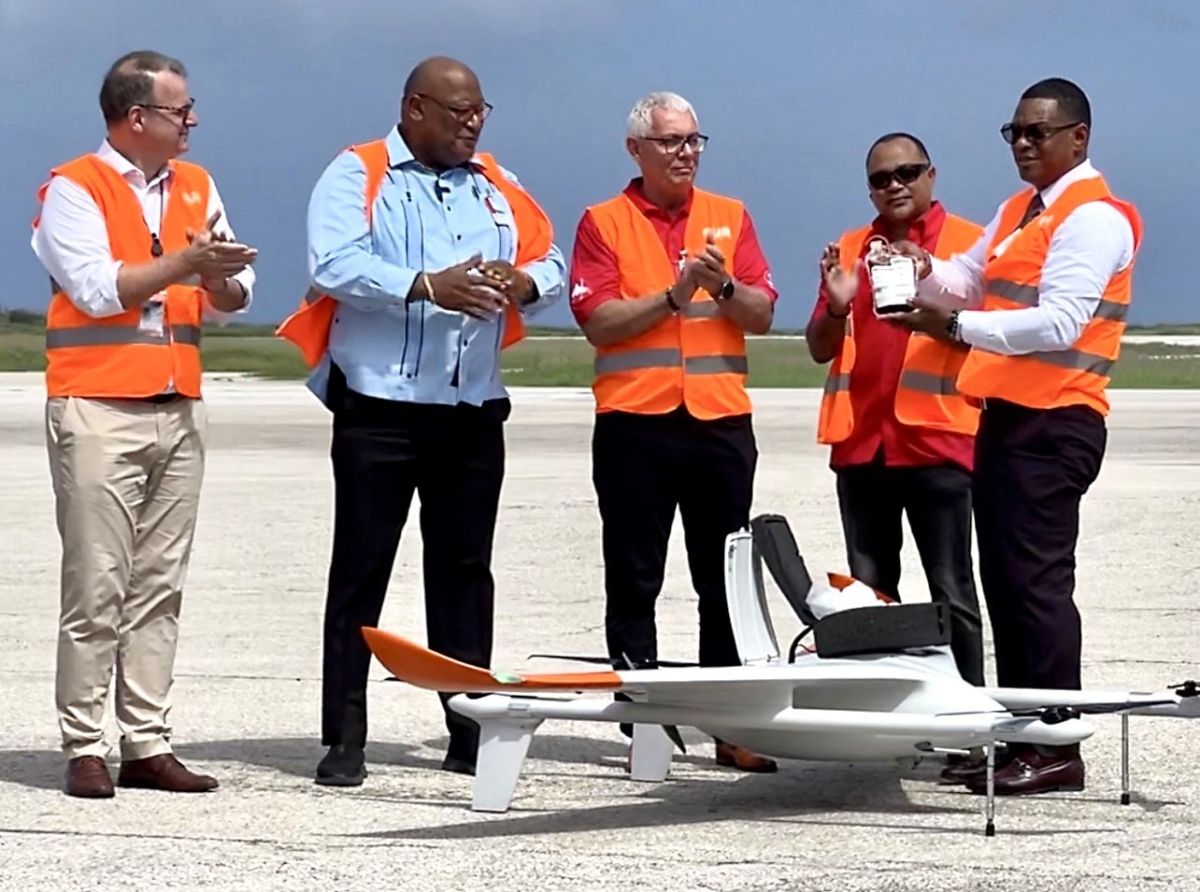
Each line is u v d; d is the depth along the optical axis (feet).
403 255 20.45
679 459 21.79
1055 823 18.43
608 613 22.33
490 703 18.84
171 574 20.29
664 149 21.77
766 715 18.15
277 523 48.42
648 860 16.78
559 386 144.97
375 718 24.81
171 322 20.01
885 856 16.92
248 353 238.27
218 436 83.10
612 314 21.45
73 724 19.79
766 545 20.35
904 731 17.76
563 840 17.69
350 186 20.43
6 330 350.84
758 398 119.65
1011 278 20.30
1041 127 19.99
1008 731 17.33
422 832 18.04
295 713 25.02
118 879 16.11
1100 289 19.51
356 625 20.67
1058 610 19.95
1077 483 20.06
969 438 21.94
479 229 20.80
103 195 19.63
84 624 19.65
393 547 20.89
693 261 20.95
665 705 18.43
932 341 21.80
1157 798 19.60
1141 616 32.96
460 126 20.47
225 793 20.03
